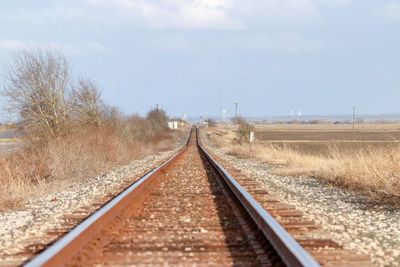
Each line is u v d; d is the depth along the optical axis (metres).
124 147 36.50
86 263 6.10
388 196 12.81
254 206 9.08
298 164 26.92
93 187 16.97
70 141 23.98
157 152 55.72
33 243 7.65
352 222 9.52
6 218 11.23
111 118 46.12
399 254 6.92
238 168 25.38
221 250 6.82
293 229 8.42
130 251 6.79
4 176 16.78
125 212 9.85
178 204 11.56
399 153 16.02
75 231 6.90
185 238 7.69
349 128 149.50
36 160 20.69
